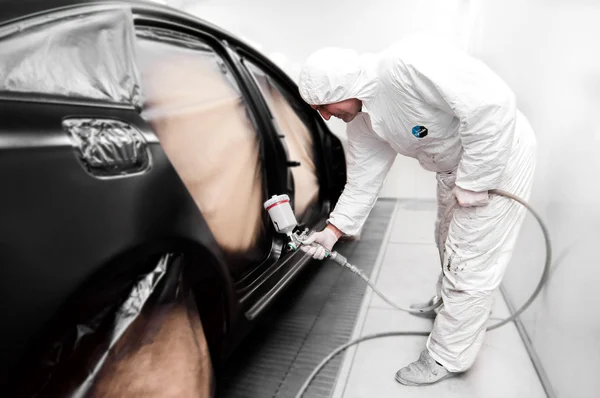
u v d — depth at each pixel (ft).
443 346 4.48
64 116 2.27
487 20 8.24
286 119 6.66
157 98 3.49
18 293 1.82
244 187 4.51
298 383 4.59
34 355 1.94
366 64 3.82
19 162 1.91
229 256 4.03
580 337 3.53
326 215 7.23
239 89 5.09
